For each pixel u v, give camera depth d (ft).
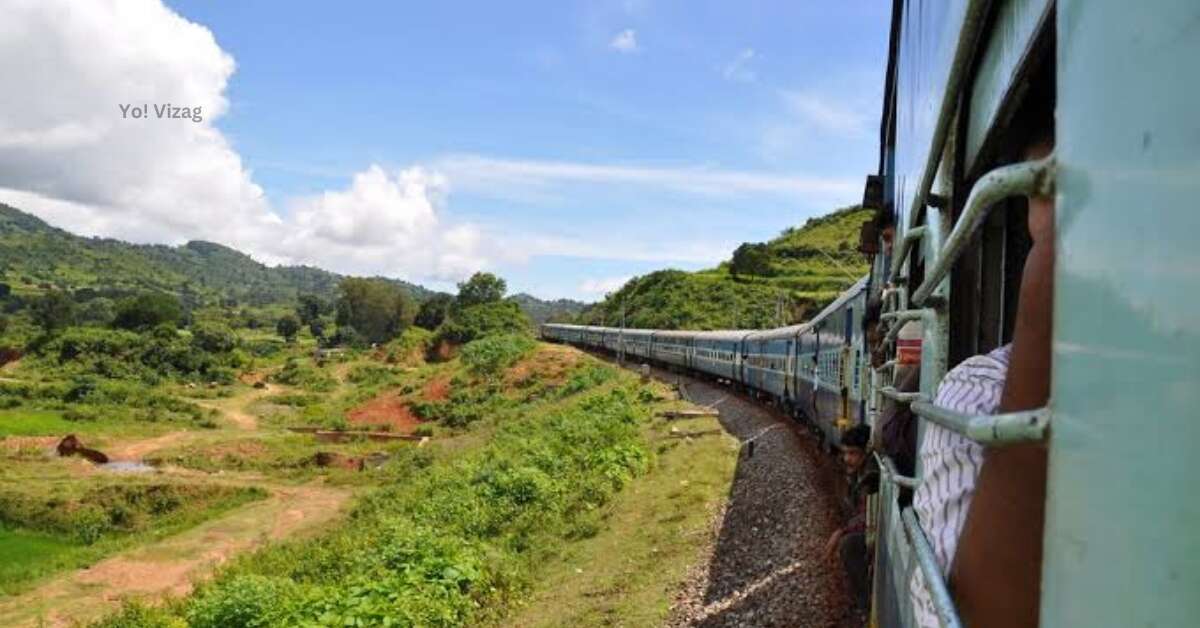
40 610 64.23
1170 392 2.40
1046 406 3.63
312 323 422.82
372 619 37.24
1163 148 2.48
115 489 104.17
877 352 17.65
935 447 6.30
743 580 34.81
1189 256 2.30
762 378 85.76
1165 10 2.51
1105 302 2.89
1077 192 3.23
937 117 7.50
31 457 130.62
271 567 60.75
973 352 8.32
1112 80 2.91
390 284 404.57
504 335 201.05
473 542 48.55
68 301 327.88
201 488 105.40
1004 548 4.28
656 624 32.78
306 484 109.60
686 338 128.88
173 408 177.06
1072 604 3.08
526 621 37.22
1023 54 4.89
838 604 28.94
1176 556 2.34
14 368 206.28
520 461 71.46
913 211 10.34
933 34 8.63
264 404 195.31
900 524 8.48
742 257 239.30
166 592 64.28
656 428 79.97
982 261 8.09
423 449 115.34
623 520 49.52
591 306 314.14
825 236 266.98
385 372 230.27
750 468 54.44
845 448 22.33
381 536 56.65
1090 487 2.96
